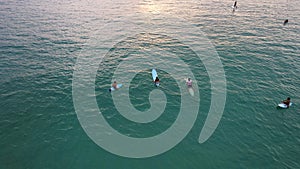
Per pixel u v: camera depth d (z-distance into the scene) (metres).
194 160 20.61
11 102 27.61
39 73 33.31
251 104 27.16
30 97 28.45
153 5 69.12
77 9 64.56
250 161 20.52
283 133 23.33
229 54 38.41
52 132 23.52
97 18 56.75
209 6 67.56
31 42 43.09
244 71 33.62
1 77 32.28
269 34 46.72
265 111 26.14
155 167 20.02
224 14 59.62
